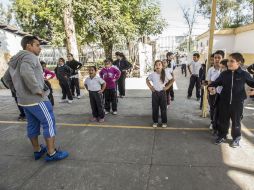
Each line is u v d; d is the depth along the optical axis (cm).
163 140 477
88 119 634
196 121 588
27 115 396
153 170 366
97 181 344
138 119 621
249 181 331
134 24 2059
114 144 467
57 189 329
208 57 576
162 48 2380
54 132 398
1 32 1455
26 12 2495
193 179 339
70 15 1186
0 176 365
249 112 660
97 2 1355
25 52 363
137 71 1562
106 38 1662
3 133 548
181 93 965
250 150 423
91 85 593
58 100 883
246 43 1670
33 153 441
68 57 891
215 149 430
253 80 415
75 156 421
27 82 350
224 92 426
